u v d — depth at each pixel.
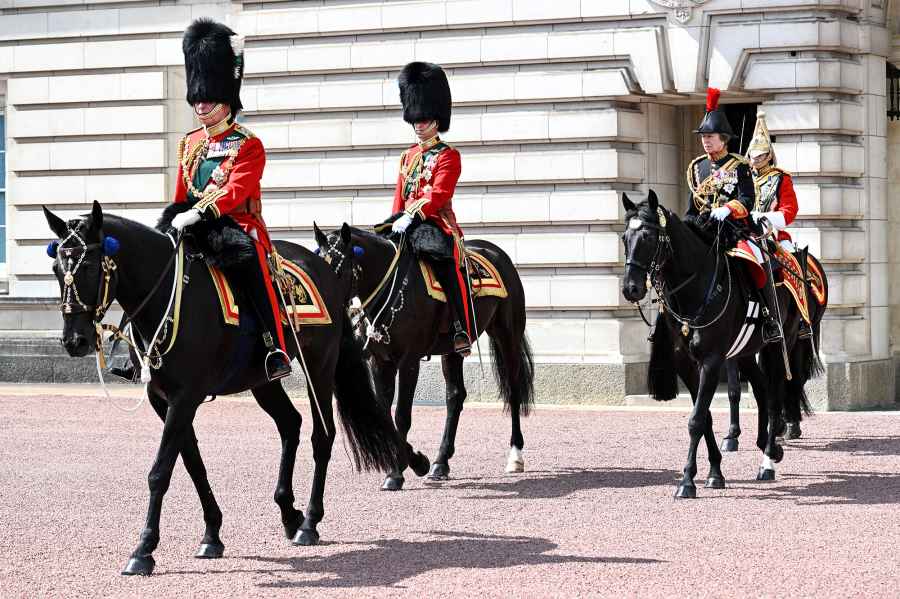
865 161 42.53
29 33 49.97
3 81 50.53
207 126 22.55
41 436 36.72
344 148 46.28
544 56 43.62
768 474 29.44
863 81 42.41
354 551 22.48
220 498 27.52
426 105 30.70
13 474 30.50
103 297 20.17
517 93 43.97
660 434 36.50
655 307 44.56
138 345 21.41
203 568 21.36
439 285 30.03
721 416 39.94
